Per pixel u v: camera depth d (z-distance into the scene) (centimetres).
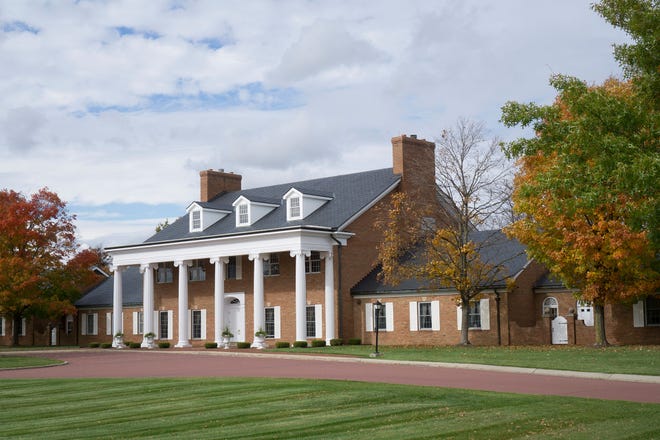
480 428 1638
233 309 5559
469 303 4481
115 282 5944
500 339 4431
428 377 2702
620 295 3716
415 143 5428
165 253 5638
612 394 2166
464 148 4500
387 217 5234
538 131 2073
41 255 6384
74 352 5322
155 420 1858
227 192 6475
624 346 3866
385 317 4938
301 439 1566
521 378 2653
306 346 4750
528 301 4516
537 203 3719
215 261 5316
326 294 4941
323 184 5788
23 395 2478
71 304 6612
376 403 2020
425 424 1703
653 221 1767
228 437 1603
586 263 3722
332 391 2252
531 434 1567
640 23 1806
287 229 4869
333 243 4981
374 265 5200
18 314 6519
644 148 1805
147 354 4784
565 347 3972
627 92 2839
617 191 1820
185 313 5531
